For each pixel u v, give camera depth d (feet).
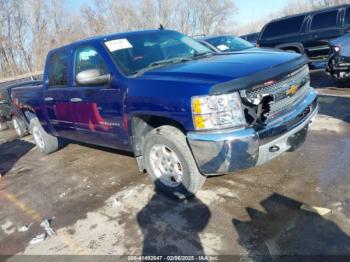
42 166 19.15
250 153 10.31
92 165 17.69
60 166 18.51
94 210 12.85
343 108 20.25
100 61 13.83
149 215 11.85
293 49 35.65
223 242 9.81
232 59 12.25
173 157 12.19
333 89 25.70
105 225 11.70
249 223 10.44
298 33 34.91
